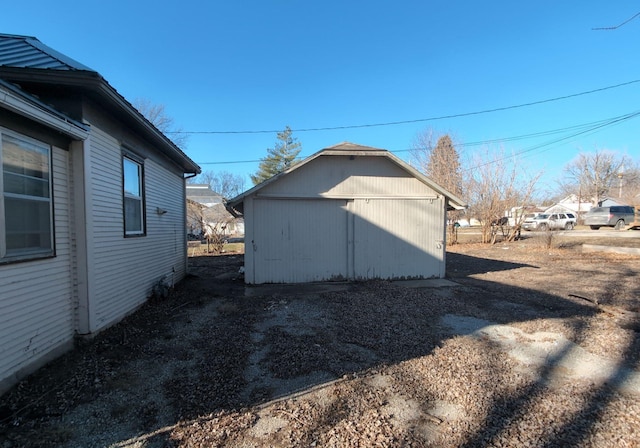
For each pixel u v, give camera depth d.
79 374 3.46
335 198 8.58
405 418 2.76
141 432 2.57
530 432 2.57
